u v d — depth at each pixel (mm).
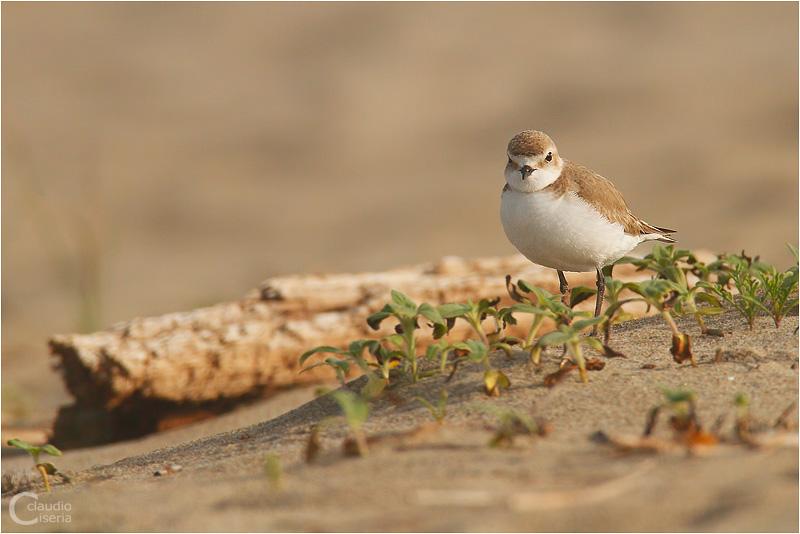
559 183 7090
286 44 26969
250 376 9305
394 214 19062
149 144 21984
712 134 20922
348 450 4801
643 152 20375
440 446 4738
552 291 10008
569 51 25625
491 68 25188
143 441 8492
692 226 17094
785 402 5012
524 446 4645
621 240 7305
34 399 11570
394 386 5867
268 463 4551
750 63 24062
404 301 5863
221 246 17922
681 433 4562
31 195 19297
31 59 25703
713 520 3719
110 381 8922
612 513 3832
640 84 23578
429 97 24156
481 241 17734
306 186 20516
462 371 5883
